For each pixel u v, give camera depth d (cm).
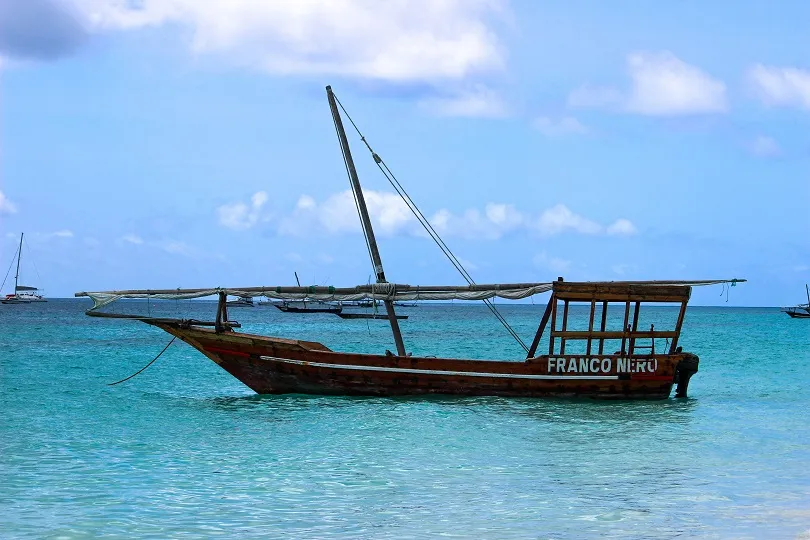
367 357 3331
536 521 1722
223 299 3416
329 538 1612
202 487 2012
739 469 2216
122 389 4128
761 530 1655
